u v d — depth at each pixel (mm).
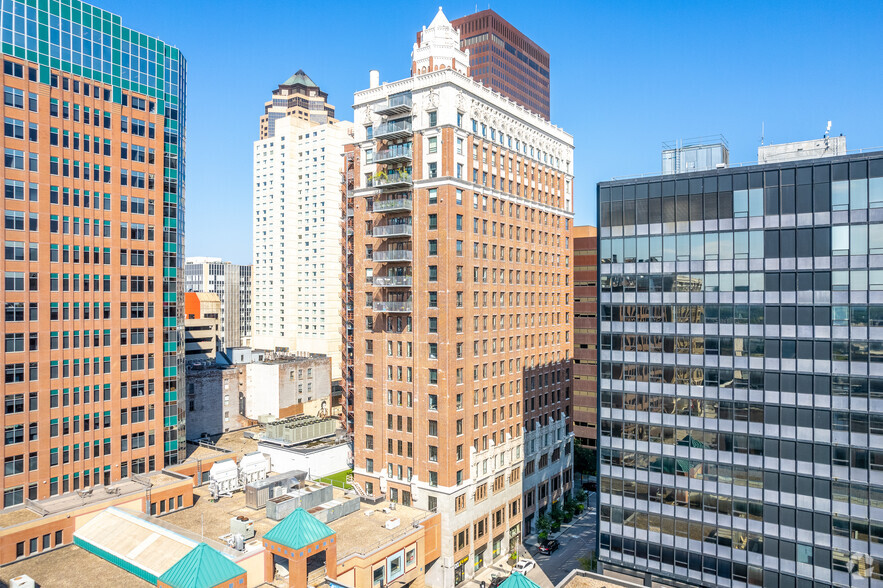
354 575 58750
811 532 50594
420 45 79812
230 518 66562
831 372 49969
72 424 69438
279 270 179375
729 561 54250
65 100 69562
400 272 77625
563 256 99562
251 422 123438
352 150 95812
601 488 61156
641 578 59156
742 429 53875
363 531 65312
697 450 56031
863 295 48812
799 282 51594
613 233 60844
